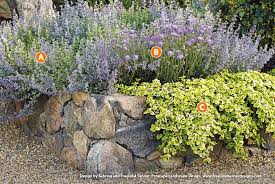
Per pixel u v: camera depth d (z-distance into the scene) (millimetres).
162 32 4324
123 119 3951
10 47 4551
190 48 4371
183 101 3992
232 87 4266
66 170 4109
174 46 4336
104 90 4113
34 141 4707
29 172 4094
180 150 3965
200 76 4480
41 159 4336
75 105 4086
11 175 4043
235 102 4125
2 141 4691
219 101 4078
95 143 3922
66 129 4230
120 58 4129
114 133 3928
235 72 4672
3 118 4688
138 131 4008
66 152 4223
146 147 4043
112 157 3910
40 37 4750
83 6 5352
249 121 4078
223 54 4355
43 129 4590
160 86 4164
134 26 4688
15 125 5043
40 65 4230
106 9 5113
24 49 4516
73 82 3986
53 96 4352
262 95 4207
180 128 3893
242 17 5441
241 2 5367
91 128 3916
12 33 4883
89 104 3928
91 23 4781
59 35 4711
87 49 4152
